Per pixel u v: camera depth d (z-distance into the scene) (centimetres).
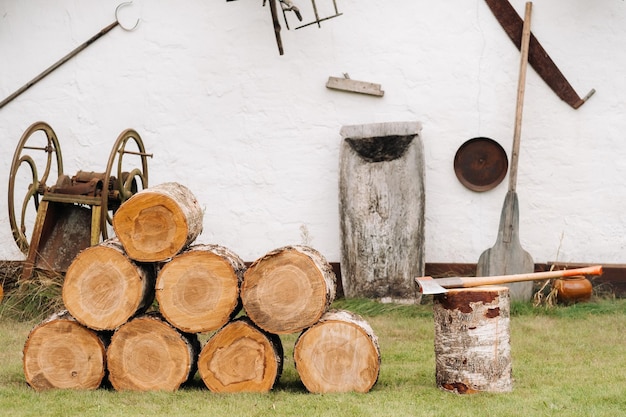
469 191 756
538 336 594
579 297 705
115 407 405
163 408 402
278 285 432
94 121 810
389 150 752
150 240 438
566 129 744
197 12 796
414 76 766
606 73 738
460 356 432
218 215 796
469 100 757
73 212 727
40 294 685
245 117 791
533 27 748
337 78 774
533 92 749
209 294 435
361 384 432
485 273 721
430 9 762
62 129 814
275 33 742
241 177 793
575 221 743
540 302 708
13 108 820
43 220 701
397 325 645
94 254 441
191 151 799
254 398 418
